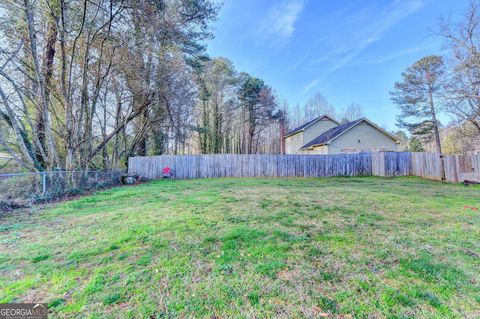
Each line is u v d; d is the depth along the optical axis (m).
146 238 2.95
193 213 4.16
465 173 9.05
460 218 3.85
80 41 8.58
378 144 16.25
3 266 2.27
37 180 5.83
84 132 9.21
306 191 6.80
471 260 2.35
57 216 4.18
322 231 3.18
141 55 10.14
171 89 11.81
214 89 23.56
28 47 7.29
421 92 18.88
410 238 2.94
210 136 24.77
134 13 9.09
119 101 11.58
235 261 2.31
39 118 8.35
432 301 1.71
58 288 1.89
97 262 2.34
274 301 1.71
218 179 11.66
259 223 3.54
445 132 21.23
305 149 19.56
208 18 12.84
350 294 1.79
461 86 11.13
